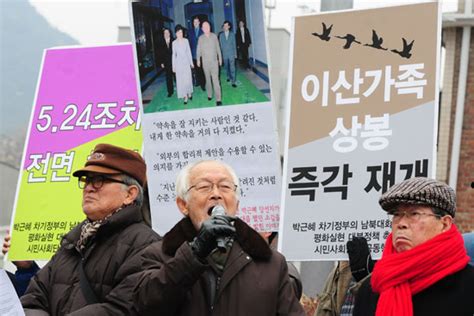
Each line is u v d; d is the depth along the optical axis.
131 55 7.39
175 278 4.58
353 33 6.21
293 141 6.21
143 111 6.75
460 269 4.69
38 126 7.42
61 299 5.50
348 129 6.12
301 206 6.11
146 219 6.86
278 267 4.86
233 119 6.55
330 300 5.98
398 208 4.78
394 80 6.09
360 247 5.70
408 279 4.71
